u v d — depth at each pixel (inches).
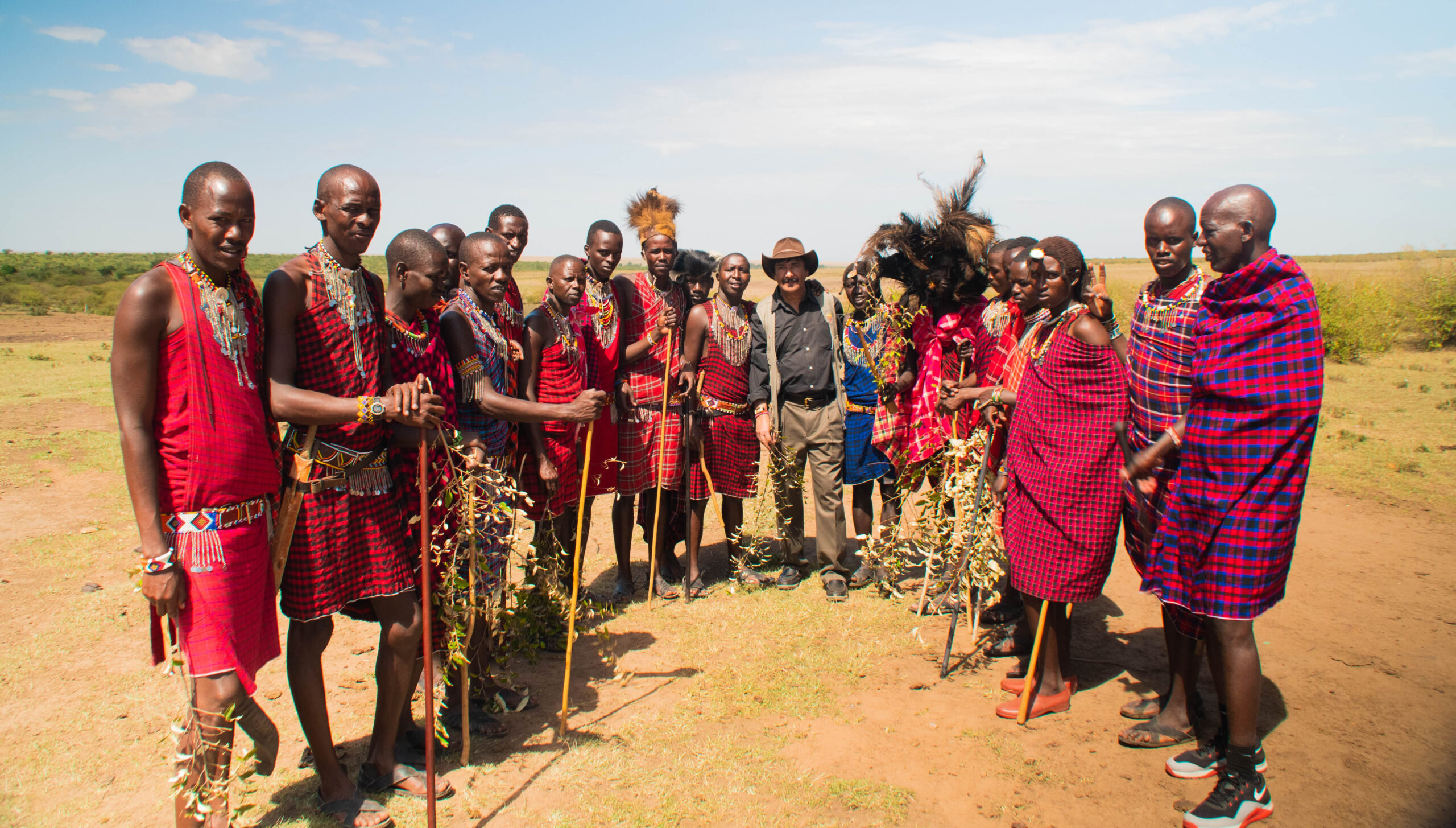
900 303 239.0
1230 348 130.3
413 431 143.2
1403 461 354.3
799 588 245.8
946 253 235.9
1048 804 138.3
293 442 127.6
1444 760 146.2
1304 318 125.6
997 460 204.2
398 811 137.6
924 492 252.5
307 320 126.2
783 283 232.7
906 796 140.3
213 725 113.1
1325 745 152.1
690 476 231.6
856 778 145.4
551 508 201.5
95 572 248.5
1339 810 132.6
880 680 185.0
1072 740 158.6
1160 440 140.7
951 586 204.4
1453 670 179.8
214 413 112.3
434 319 152.6
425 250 141.5
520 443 197.5
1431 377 589.3
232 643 115.1
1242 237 129.8
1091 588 160.4
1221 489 131.4
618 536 234.5
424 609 127.1
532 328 194.5
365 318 133.3
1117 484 158.6
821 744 157.8
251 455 117.0
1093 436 157.9
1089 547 158.9
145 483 108.0
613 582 251.8
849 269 236.8
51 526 291.1
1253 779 130.9
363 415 124.1
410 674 141.4
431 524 149.7
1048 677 170.6
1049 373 161.5
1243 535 129.5
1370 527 279.3
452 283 193.6
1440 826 126.9
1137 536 161.8
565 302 195.8
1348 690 172.2
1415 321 769.6
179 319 109.8
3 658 192.1
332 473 127.7
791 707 172.2
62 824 133.6
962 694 178.1
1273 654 190.2
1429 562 246.5
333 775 135.9
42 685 179.8
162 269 110.0
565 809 137.6
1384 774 142.3
